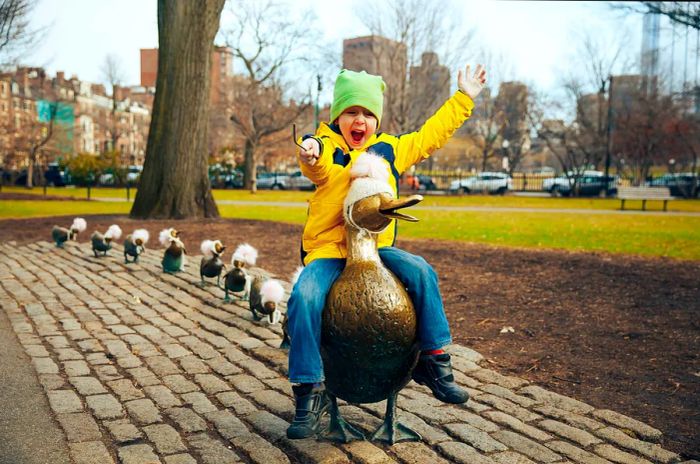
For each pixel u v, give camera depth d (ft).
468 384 14.83
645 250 37.40
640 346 18.07
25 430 11.91
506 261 32.73
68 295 24.57
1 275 28.73
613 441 11.79
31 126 161.38
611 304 23.09
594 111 171.53
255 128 141.90
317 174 10.66
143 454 10.92
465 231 49.24
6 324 20.13
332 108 11.67
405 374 10.55
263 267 31.30
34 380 14.78
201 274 25.73
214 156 169.37
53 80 299.17
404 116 129.80
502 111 183.93
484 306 22.98
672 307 22.57
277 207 78.89
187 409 13.12
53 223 51.13
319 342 10.03
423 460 10.82
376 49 137.69
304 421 10.08
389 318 9.82
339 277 10.28
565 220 62.75
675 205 97.71
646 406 13.74
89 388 14.23
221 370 15.69
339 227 11.10
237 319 20.71
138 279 27.78
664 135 137.80
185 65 52.01
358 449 11.07
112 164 144.97
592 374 15.80
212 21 52.21
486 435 11.85
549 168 265.95
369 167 10.44
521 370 16.15
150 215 53.36
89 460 10.67
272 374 15.38
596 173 139.33
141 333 19.26
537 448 11.38
